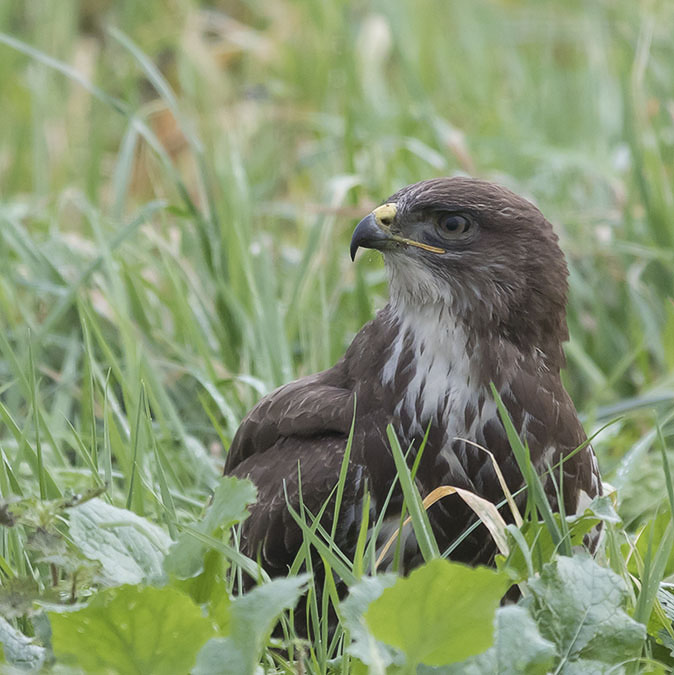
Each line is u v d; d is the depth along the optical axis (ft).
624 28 62.54
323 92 62.34
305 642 23.63
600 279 45.06
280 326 37.73
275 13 68.59
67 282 41.55
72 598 22.74
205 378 36.58
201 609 21.13
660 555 25.32
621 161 50.93
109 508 23.95
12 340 40.96
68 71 43.75
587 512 25.61
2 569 26.04
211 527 23.25
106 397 30.01
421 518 24.73
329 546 26.22
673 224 45.09
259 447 30.22
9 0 67.46
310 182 56.18
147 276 44.29
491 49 69.56
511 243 28.99
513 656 21.45
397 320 29.27
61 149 58.95
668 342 40.32
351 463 28.09
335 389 29.68
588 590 23.16
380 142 52.21
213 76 61.46
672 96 54.24
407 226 29.22
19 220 46.85
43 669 21.13
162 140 57.41
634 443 37.83
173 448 36.19
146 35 66.90
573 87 64.75
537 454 28.32
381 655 21.40
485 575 20.67
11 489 27.84
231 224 41.47
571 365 42.55
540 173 52.90
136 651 21.15
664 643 25.14
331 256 44.62
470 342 28.55
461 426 28.07
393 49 65.36
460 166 51.57
